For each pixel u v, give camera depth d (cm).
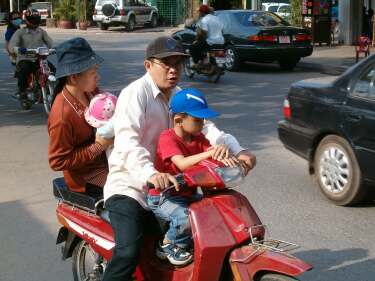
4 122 1138
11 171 821
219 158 361
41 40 1244
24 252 566
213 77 1614
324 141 691
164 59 388
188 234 370
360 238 583
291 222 625
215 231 353
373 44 2395
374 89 634
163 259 389
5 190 746
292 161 850
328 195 686
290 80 1658
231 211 357
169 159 376
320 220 630
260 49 1789
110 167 396
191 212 358
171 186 360
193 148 385
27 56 1225
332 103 671
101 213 408
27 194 732
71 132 411
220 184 356
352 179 654
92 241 410
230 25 1855
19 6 4744
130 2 3816
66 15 4016
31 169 830
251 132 1024
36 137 1013
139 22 3875
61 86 425
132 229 378
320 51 2281
